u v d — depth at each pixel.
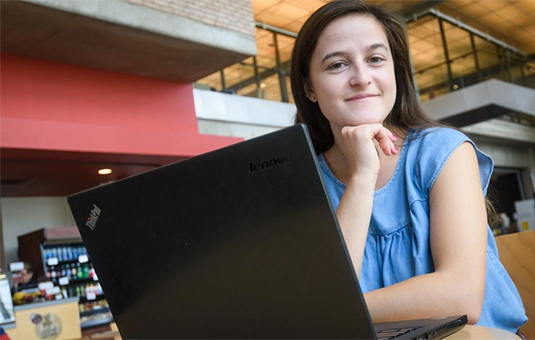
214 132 9.09
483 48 12.65
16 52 5.47
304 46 0.94
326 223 0.46
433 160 0.87
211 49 6.06
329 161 1.05
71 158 5.79
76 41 5.36
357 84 0.88
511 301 0.84
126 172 6.79
